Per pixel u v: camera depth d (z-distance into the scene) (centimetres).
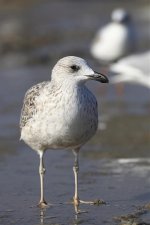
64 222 1009
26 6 4569
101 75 1039
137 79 2027
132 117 1828
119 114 1873
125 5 4728
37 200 1129
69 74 1041
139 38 3181
